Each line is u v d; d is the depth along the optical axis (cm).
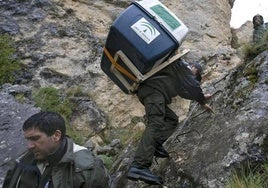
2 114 575
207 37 1109
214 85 520
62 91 827
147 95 362
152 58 348
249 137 358
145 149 351
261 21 630
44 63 866
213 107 457
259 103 388
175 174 390
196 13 1160
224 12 1251
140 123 802
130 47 354
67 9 993
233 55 1022
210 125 427
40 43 900
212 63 995
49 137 214
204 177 355
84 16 1003
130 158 491
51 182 214
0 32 889
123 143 715
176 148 429
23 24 923
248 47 489
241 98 417
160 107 357
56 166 215
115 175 471
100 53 929
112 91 870
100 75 882
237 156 348
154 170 427
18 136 527
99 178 220
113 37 360
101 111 822
